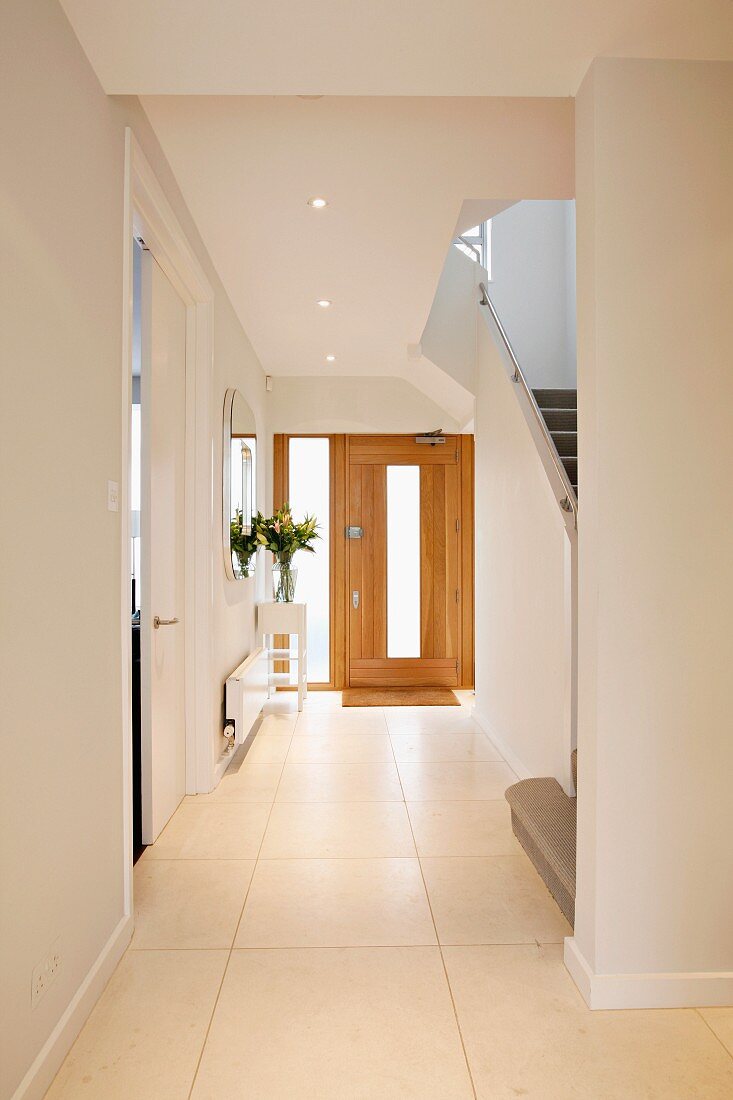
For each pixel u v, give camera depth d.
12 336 1.43
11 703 1.42
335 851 2.83
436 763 4.01
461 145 2.55
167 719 3.12
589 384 1.92
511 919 2.32
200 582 3.46
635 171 1.88
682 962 1.89
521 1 1.67
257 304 4.16
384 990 1.93
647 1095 1.57
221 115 2.35
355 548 6.18
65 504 1.70
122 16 1.70
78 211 1.79
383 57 1.88
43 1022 1.57
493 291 5.92
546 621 3.31
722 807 1.89
